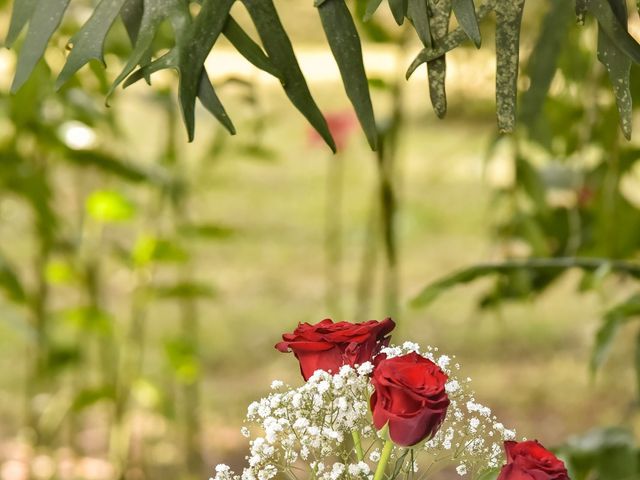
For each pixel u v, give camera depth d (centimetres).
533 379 558
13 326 278
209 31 146
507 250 272
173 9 146
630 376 525
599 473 207
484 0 145
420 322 639
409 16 145
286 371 584
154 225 326
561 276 269
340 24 147
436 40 145
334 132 423
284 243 783
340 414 144
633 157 271
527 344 600
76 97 266
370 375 145
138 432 404
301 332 145
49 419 362
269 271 727
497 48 145
